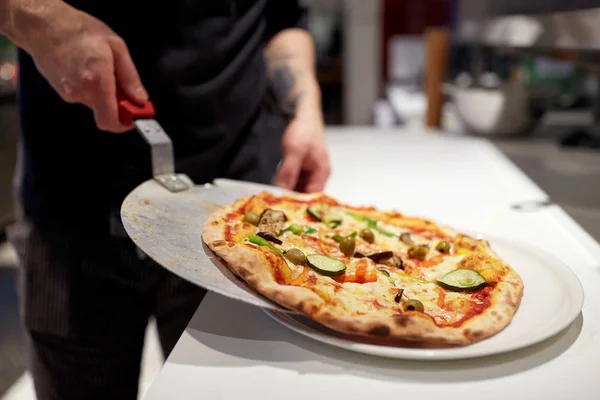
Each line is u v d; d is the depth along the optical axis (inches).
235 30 50.3
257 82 54.0
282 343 29.3
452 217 54.5
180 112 47.8
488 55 120.5
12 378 78.7
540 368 27.0
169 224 35.2
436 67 116.5
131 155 45.8
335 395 25.2
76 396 49.5
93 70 38.5
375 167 76.0
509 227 51.4
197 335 29.9
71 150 45.9
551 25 59.6
